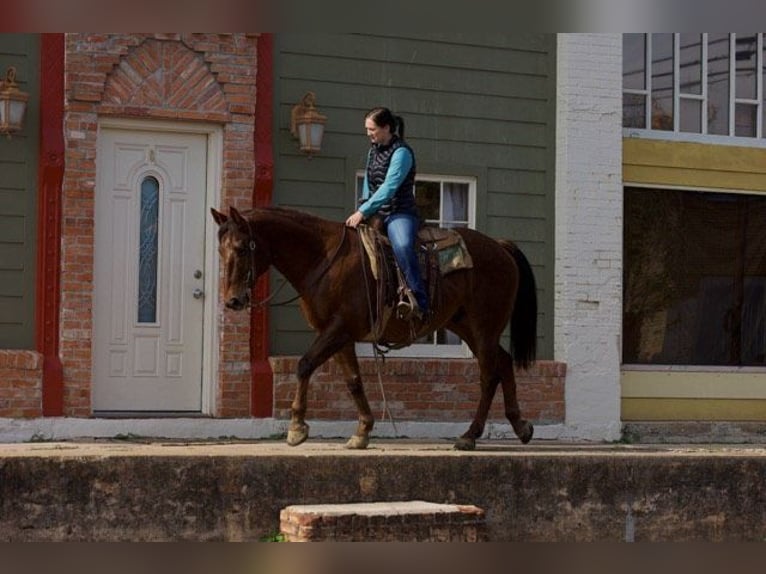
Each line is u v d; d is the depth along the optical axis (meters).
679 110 15.31
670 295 15.28
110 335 12.55
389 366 13.34
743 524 11.54
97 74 12.36
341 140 13.41
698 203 15.44
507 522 10.65
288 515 9.55
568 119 14.21
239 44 12.89
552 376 14.04
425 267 11.34
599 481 11.01
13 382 11.97
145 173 12.71
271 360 12.91
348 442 11.53
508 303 12.03
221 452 10.11
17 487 9.39
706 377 15.22
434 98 13.80
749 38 15.73
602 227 14.34
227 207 12.80
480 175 13.96
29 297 12.18
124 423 12.37
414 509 9.55
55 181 12.20
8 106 11.92
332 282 10.94
